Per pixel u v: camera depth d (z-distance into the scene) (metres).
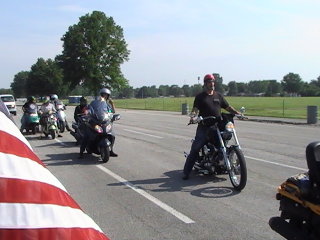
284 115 30.38
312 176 3.96
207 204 6.57
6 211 1.64
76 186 8.02
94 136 10.95
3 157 1.73
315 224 3.85
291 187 4.21
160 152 12.48
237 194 7.14
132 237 5.13
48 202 1.74
